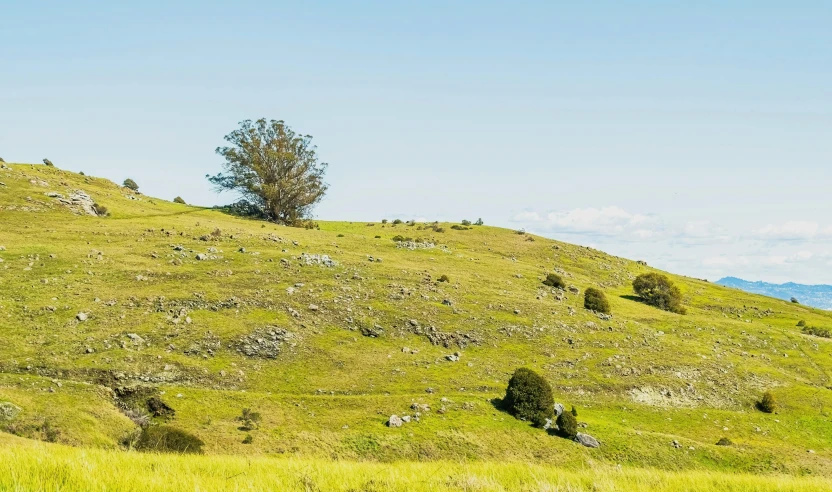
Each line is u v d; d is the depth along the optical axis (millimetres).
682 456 52219
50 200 109375
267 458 14539
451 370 67125
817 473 52188
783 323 123938
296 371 62188
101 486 8656
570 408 62281
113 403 48500
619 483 11953
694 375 76875
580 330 84500
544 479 11484
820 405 74312
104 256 82562
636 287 123812
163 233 100500
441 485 10414
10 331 58094
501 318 82750
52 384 47844
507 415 55812
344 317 75062
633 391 70000
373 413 52688
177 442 40812
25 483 8586
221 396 52438
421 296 85062
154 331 62781
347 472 11484
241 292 75438
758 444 60969
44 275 72500
